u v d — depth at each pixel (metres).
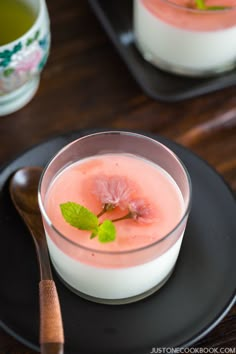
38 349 0.36
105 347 0.36
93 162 0.39
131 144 0.39
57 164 0.38
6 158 0.46
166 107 0.49
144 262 0.35
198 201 0.41
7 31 0.47
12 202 0.41
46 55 0.47
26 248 0.40
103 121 0.48
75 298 0.38
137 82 0.50
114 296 0.38
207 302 0.37
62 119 0.48
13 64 0.44
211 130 0.48
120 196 0.37
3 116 0.48
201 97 0.50
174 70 0.50
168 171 0.39
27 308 0.37
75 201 0.38
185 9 0.47
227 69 0.51
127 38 0.52
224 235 0.40
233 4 0.48
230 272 0.38
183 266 0.39
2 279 0.38
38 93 0.49
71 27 0.53
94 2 0.53
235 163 0.46
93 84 0.50
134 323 0.37
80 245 0.34
